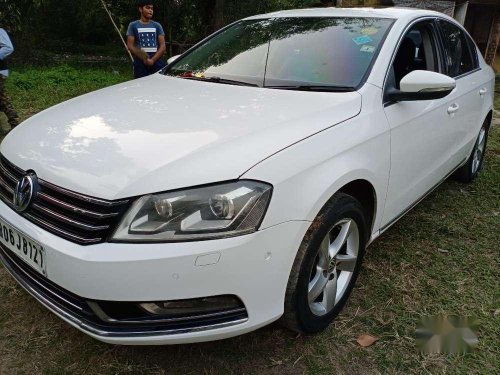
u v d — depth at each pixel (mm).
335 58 2734
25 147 2127
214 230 1721
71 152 1965
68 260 1746
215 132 2025
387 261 3059
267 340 2295
